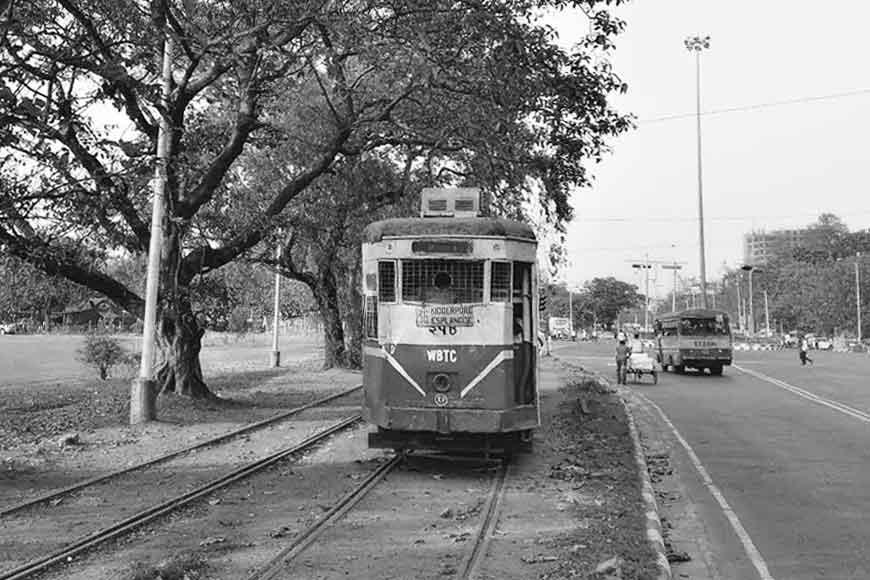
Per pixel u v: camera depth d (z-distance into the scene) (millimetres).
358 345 30859
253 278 31859
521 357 10547
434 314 10289
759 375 33438
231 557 6645
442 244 10289
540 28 14461
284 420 15602
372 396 10586
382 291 10539
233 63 14883
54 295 18141
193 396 17172
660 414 19016
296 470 10695
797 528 8211
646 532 7465
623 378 28922
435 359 10234
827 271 87875
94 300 21922
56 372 30859
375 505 8680
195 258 17156
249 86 16047
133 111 14305
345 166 24047
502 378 10156
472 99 15453
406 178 25328
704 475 11133
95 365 28609
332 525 7730
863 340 82500
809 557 7211
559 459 11703
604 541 7109
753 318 114938
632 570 6148
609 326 125062
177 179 15820
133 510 8266
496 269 10328
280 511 8344
